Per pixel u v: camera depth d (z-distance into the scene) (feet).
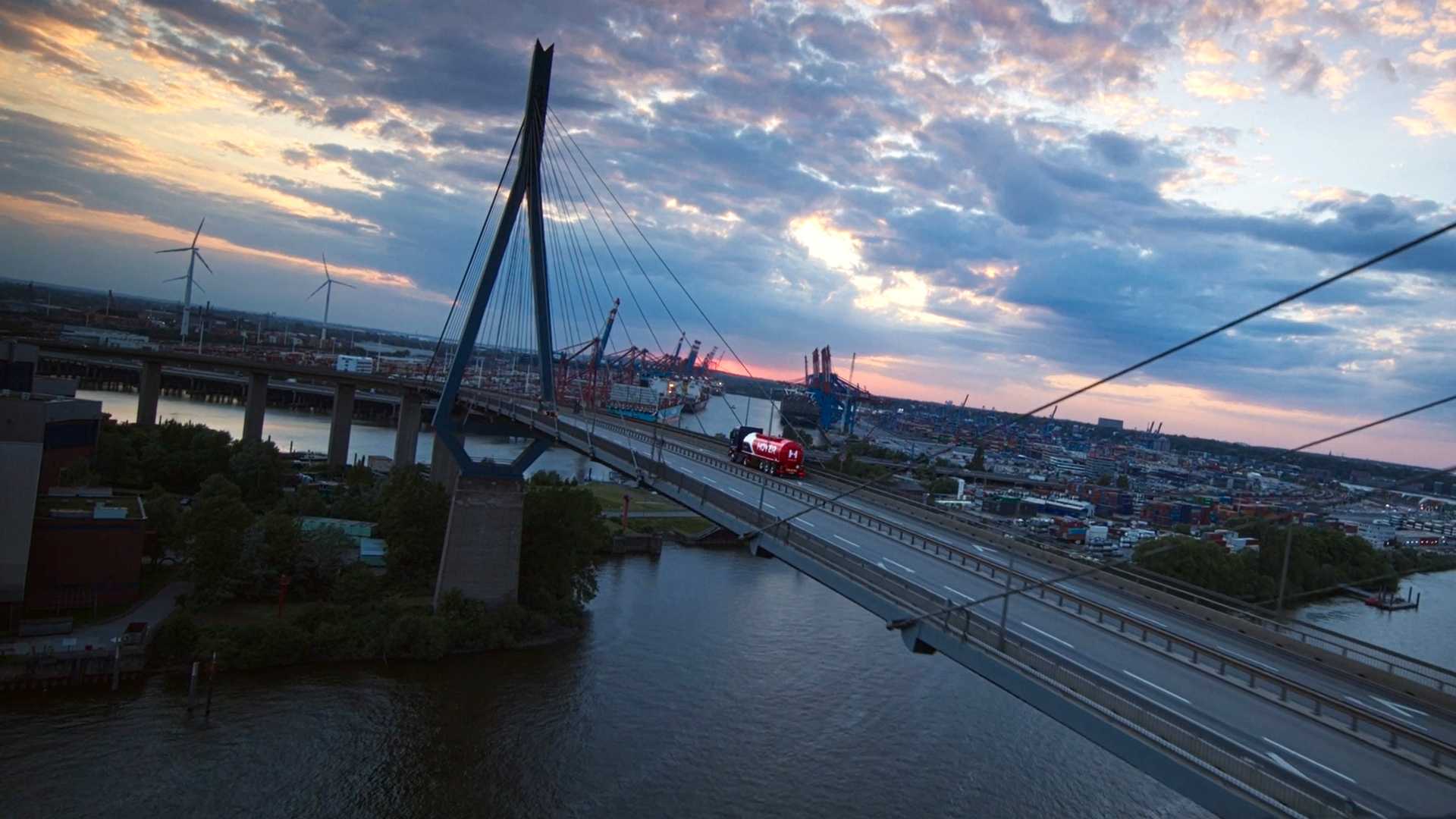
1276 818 79.10
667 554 442.91
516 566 305.53
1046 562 203.21
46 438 370.12
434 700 242.37
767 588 377.30
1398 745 98.37
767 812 193.77
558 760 213.66
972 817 194.90
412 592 317.01
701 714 240.73
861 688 262.67
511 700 245.04
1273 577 361.30
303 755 208.74
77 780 190.90
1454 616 374.84
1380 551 448.65
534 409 409.28
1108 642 134.31
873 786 205.57
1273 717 105.91
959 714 245.86
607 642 295.28
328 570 310.24
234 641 253.24
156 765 199.21
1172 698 109.40
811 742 226.58
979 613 144.05
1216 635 153.99
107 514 295.89
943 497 508.94
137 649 243.60
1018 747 227.61
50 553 275.59
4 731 208.85
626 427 453.99
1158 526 466.70
